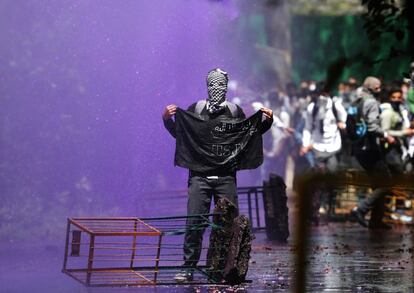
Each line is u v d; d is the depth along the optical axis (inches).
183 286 731.4
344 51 2064.5
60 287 714.2
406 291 719.7
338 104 1456.7
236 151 793.6
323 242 1097.4
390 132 1347.2
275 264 878.4
